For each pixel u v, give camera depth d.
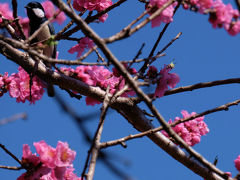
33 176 4.79
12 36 5.96
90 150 4.29
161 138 5.92
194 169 5.73
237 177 4.29
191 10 4.61
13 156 4.84
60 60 4.04
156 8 4.68
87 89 6.32
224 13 4.59
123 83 6.47
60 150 4.88
